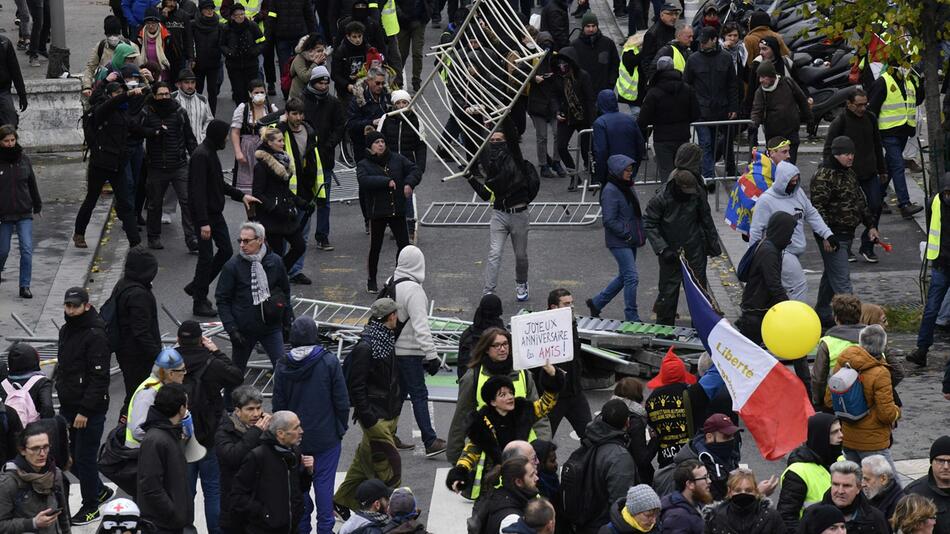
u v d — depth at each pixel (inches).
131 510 1074.1
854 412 1264.8
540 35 2335.1
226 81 2982.3
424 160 2128.4
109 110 2016.5
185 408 1190.3
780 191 1712.6
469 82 2325.3
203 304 1878.7
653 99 2191.2
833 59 2534.5
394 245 2149.4
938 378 1633.9
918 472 1400.1
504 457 1088.8
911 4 1845.5
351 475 1349.7
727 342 1343.5
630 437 1228.5
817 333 1353.3
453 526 1334.9
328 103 2103.8
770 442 1325.0
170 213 2202.3
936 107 1878.7
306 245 2065.7
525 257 1910.7
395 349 1462.8
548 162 2423.7
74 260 2059.5
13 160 1878.7
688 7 3341.5
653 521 1039.0
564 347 1299.2
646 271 2038.6
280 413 1158.3
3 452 1274.6
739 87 2404.0
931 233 1635.1
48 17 3021.7
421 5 2819.9
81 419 1343.5
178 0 2657.5
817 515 984.3
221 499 1195.9
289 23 2687.0
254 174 1860.2
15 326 1829.5
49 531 1154.7
